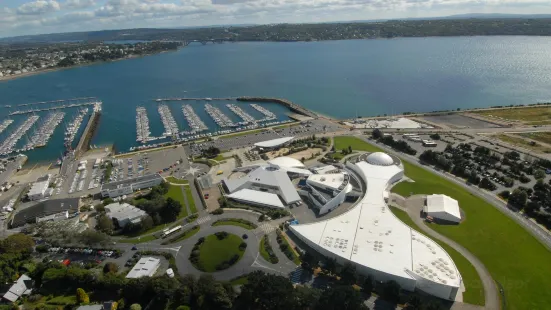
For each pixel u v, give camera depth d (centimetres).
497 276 14625
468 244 16725
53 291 14288
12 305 13400
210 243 17062
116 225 18688
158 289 13212
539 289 13838
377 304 13262
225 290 13312
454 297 13488
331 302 12094
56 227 17950
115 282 13875
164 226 18700
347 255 15075
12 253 15888
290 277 14688
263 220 18962
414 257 14825
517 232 17500
